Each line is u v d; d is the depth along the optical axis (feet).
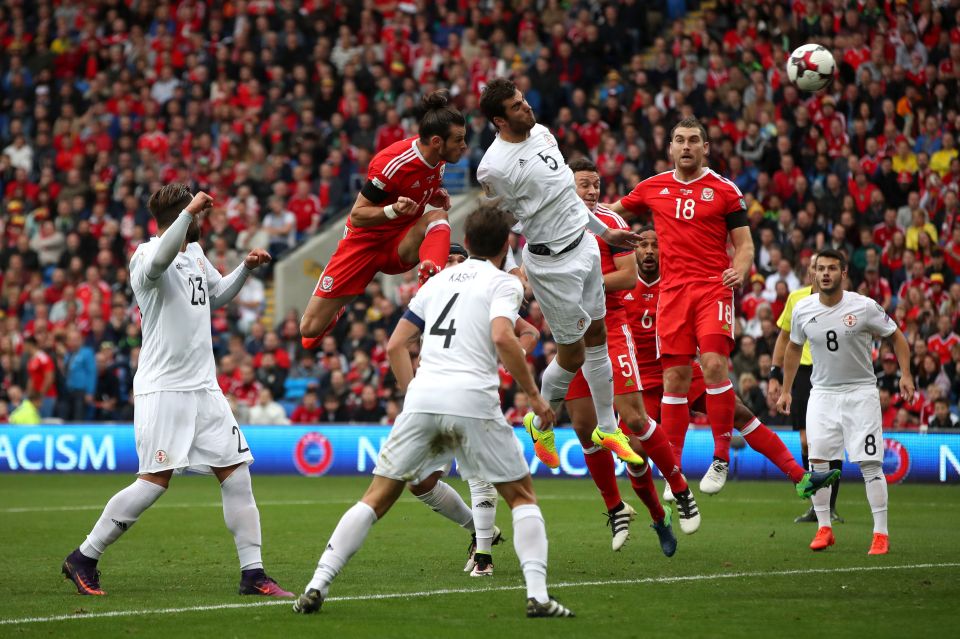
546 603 55.21
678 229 81.20
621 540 78.48
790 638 50.72
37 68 236.22
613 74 192.95
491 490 70.79
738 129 181.47
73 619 56.13
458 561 77.30
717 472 81.46
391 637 50.90
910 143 177.99
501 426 54.90
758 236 168.66
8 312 197.16
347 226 73.97
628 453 72.49
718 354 79.71
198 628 53.47
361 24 222.48
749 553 80.53
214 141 212.84
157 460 64.95
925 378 144.66
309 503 121.49
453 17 218.38
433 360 55.47
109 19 240.12
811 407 83.71
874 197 169.07
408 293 173.17
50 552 83.46
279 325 179.42
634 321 94.79
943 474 137.08
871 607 58.34
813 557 78.28
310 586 56.95
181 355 65.51
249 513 65.16
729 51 193.98
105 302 188.34
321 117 209.67
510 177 68.28
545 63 197.88
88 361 175.01
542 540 55.47
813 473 81.76
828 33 189.06
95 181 210.79
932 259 160.15
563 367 73.56
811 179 175.22
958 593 62.75
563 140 185.68
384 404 162.09
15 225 208.54
